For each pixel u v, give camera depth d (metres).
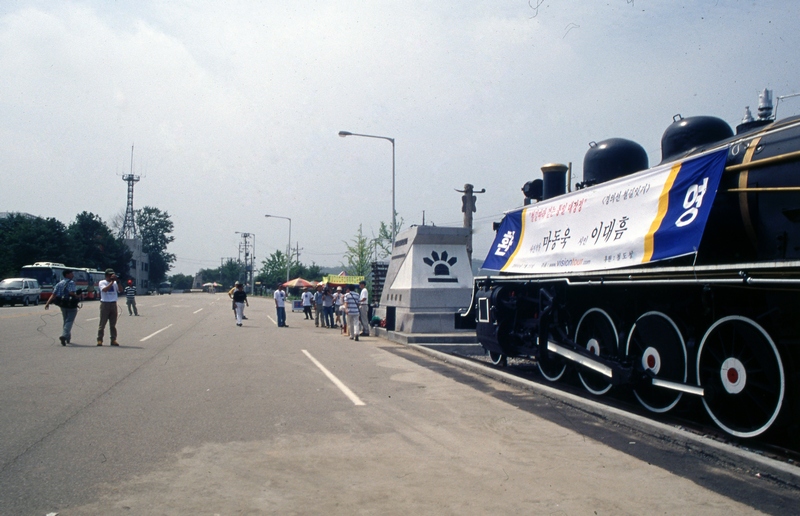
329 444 6.06
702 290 6.67
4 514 4.19
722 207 6.79
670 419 7.61
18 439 6.08
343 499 4.56
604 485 4.93
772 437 6.30
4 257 53.47
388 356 13.68
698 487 4.89
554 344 9.66
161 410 7.46
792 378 5.84
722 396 6.68
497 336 11.44
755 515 4.31
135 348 14.12
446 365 12.08
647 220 7.41
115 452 5.68
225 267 145.62
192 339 16.84
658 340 7.54
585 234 8.76
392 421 7.09
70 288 14.32
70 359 11.90
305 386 9.34
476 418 7.28
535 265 10.03
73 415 7.13
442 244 18.73
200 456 5.59
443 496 4.65
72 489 4.70
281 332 20.48
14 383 9.20
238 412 7.42
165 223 115.50
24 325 20.42
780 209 6.07
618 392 9.10
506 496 4.67
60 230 62.03
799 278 5.30
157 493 4.63
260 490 4.73
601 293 8.84
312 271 84.06
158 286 114.19
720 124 8.14
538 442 6.23
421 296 18.02
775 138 6.22
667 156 8.50
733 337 6.52
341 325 21.28
